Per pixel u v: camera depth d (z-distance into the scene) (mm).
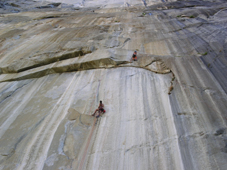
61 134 7367
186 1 31125
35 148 6918
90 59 11594
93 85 10305
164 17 21891
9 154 6738
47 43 14539
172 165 6184
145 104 8586
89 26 18516
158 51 13281
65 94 9812
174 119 7699
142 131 7352
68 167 6242
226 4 27359
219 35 15328
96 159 6512
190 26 17906
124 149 6773
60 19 22469
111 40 14859
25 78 11453
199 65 11016
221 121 7430
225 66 11195
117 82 10250
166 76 10273
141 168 6184
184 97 8734
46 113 8609
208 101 8445
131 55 12297
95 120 8031
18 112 8828
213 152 6414
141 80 10172
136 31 17516
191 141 6836
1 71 12102
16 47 14219
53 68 11555
